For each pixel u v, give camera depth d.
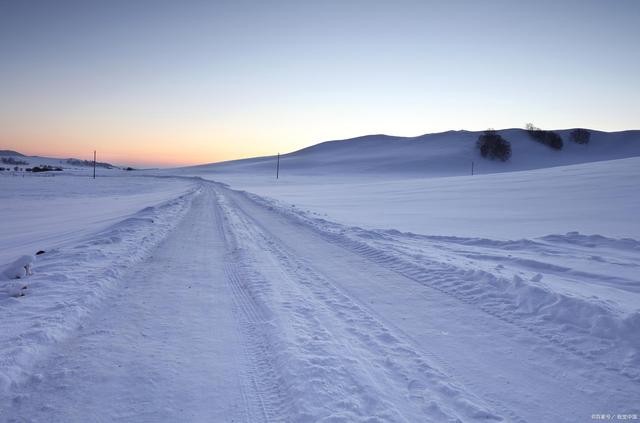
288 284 7.71
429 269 8.72
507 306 6.34
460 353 4.77
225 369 4.41
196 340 5.13
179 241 12.59
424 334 5.34
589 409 3.65
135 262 9.32
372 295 7.07
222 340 5.16
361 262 9.81
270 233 14.64
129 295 6.87
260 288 7.38
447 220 18.77
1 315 5.50
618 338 4.91
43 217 24.14
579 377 4.20
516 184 35.62
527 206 22.62
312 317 5.91
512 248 11.65
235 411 3.66
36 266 8.54
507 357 4.67
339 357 4.59
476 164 113.62
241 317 6.01
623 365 4.41
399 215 21.27
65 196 43.69
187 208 24.27
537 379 4.18
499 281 7.25
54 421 3.41
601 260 9.63
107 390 3.89
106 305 6.31
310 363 4.39
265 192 48.94
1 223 21.80
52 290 6.68
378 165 116.50
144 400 3.76
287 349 4.77
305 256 10.53
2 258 10.89
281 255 10.63
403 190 41.19
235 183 77.81
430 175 98.94
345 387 3.95
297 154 185.00
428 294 7.13
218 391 3.97
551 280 7.88
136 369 4.31
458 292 7.20
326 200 34.06
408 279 8.19
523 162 118.50
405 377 4.18
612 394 3.88
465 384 4.07
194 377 4.21
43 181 71.69
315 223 17.22
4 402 3.64
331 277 8.34
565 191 27.67
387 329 5.48
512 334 5.32
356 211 23.97
